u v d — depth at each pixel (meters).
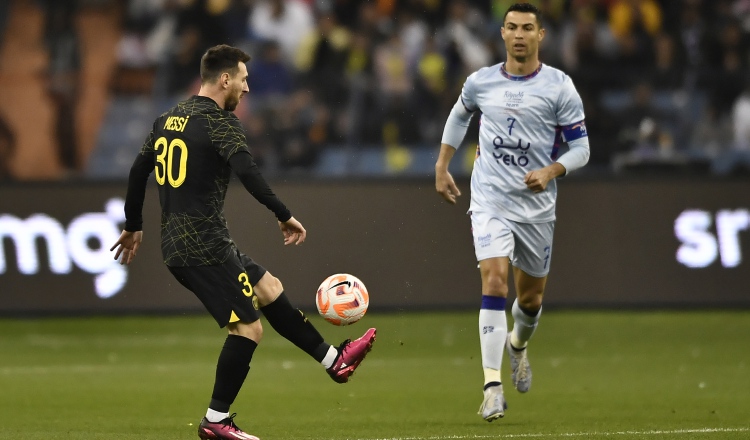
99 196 48.22
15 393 30.34
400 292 47.19
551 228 25.39
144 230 47.88
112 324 48.34
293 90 62.00
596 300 48.09
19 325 48.06
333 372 21.42
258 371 35.78
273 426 24.30
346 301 21.64
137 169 21.38
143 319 49.50
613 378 33.66
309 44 64.25
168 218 20.28
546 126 24.70
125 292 47.69
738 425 23.89
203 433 20.20
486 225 24.70
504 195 24.83
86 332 46.31
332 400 29.14
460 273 47.44
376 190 47.69
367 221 47.47
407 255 47.44
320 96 61.78
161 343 43.09
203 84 20.72
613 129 59.38
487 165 25.00
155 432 23.23
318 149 60.75
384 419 25.50
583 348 41.50
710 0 65.62
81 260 47.84
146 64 65.50
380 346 42.12
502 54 63.53
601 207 48.53
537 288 26.25
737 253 48.56
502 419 25.33
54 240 47.91
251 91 62.09
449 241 47.53
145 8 66.38
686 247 48.53
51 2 65.69
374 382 33.06
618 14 64.75
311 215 47.34
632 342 43.03
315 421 25.19
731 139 60.94
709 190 48.81
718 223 48.69
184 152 20.00
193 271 20.08
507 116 24.69
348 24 65.06
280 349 41.97
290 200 47.34
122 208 48.16
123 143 64.81
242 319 20.11
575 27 63.81
